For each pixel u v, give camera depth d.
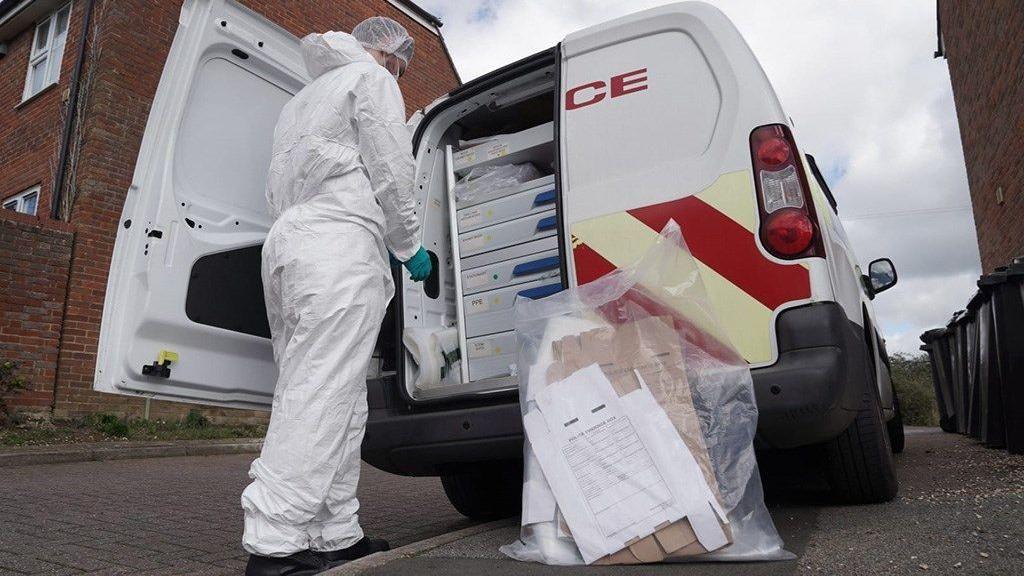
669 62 2.74
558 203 2.75
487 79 3.30
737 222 2.41
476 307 3.37
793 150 2.43
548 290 3.18
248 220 3.16
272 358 3.19
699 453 2.05
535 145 3.40
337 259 2.28
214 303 2.96
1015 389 4.72
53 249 8.21
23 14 11.22
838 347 2.23
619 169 2.68
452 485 3.62
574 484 2.10
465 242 3.47
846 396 2.24
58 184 8.88
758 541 2.03
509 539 2.53
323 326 2.23
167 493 4.70
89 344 8.34
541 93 3.33
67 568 2.61
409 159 2.43
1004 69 6.70
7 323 7.79
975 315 6.23
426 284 3.41
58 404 8.04
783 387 2.21
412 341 3.06
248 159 3.19
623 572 1.96
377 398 3.02
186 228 2.88
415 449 2.83
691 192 2.51
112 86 8.93
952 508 2.71
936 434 8.32
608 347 2.21
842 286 2.58
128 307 2.69
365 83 2.40
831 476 2.90
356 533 2.33
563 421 2.17
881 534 2.34
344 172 2.37
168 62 2.84
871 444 2.77
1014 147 6.60
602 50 2.91
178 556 2.81
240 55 3.14
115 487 4.98
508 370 3.23
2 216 7.86
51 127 10.10
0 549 2.92
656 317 2.22
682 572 1.94
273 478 2.13
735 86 2.57
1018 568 1.88
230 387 3.01
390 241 2.50
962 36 8.38
